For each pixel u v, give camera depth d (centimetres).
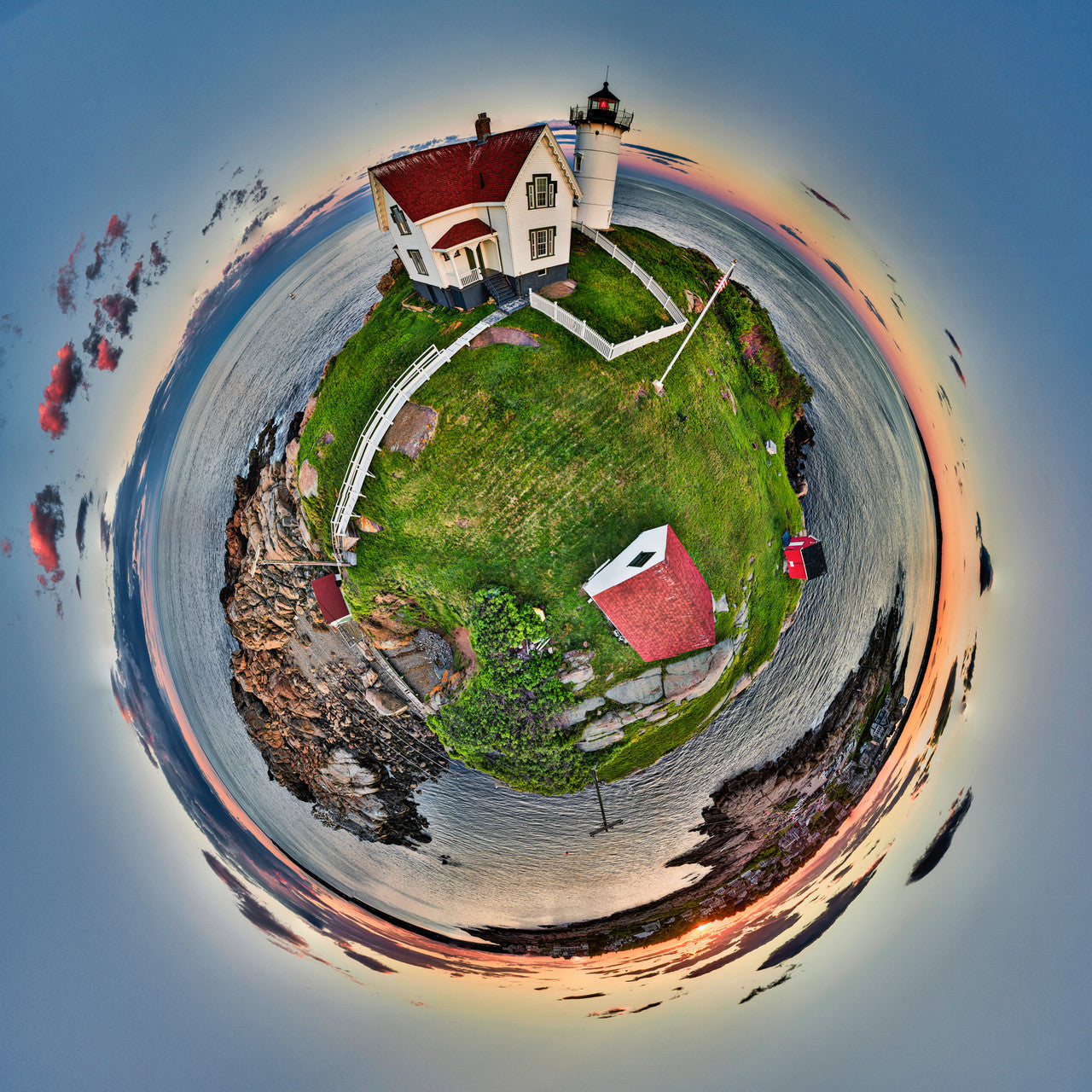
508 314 2162
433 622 2297
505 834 2573
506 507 2066
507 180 1856
